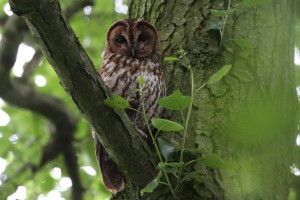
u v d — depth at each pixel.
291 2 10.58
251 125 6.78
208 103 9.56
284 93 9.95
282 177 9.13
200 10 10.75
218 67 9.95
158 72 11.02
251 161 8.92
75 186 17.69
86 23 20.44
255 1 8.95
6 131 18.88
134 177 8.53
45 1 6.86
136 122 11.04
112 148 8.27
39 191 18.39
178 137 9.27
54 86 19.59
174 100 7.77
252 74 9.83
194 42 10.40
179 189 8.38
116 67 11.40
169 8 11.26
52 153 18.08
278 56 10.18
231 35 10.19
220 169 8.76
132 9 12.35
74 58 7.47
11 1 6.79
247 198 8.61
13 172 18.38
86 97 7.75
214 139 9.15
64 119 17.48
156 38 11.55
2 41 16.59
